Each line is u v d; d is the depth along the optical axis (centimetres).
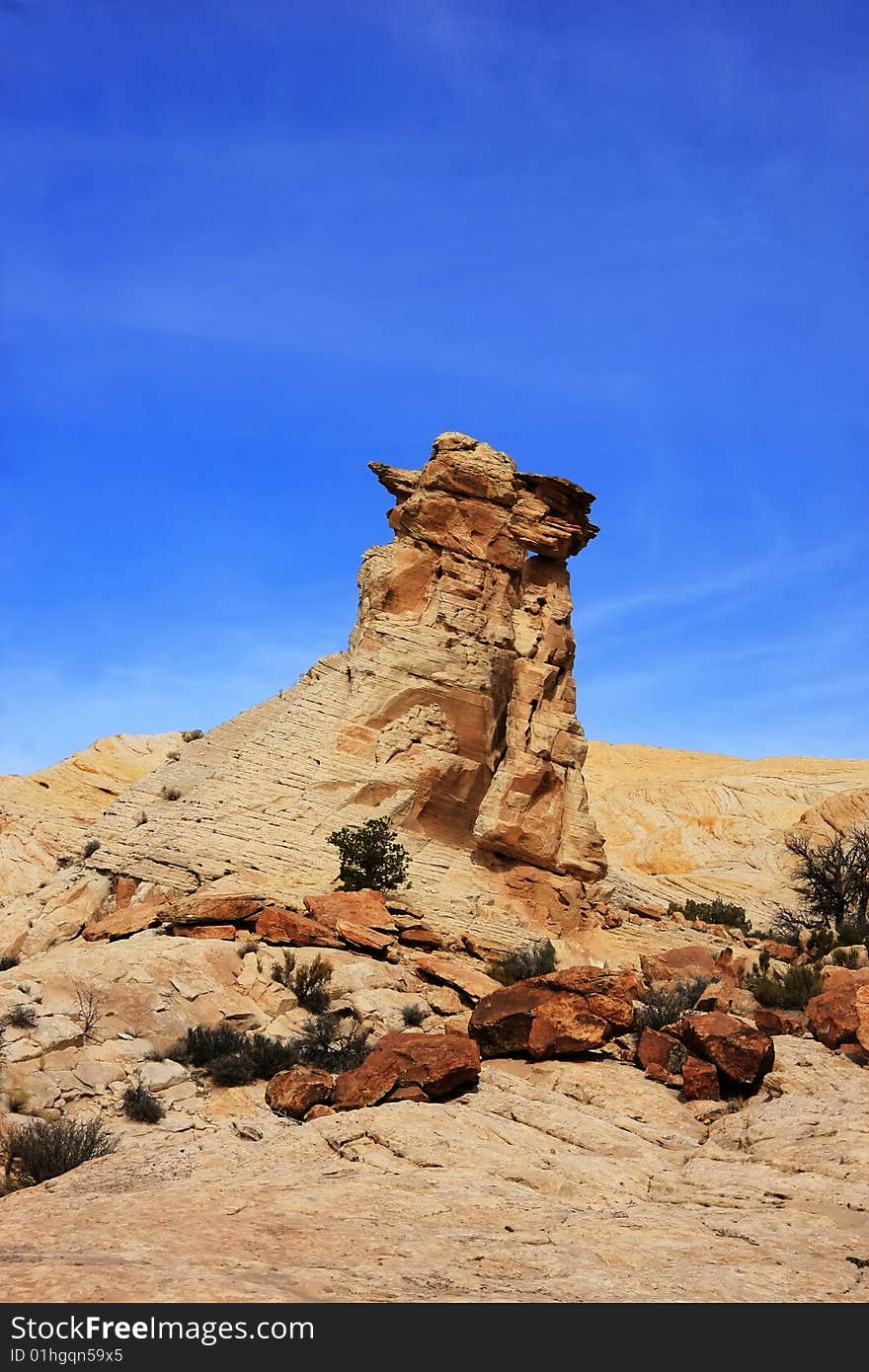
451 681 5094
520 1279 1151
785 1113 2011
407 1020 3088
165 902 4162
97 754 6009
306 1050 2728
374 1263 1175
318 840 4591
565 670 5506
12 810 5256
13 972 3017
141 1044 2745
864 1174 1656
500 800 5025
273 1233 1288
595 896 5059
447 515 5400
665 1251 1280
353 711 4981
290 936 3528
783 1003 2980
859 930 4453
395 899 4409
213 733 5228
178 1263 1117
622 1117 2062
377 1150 1728
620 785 8850
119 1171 1762
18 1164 2023
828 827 7475
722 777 8719
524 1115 1995
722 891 6456
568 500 5566
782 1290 1152
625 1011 2455
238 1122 2044
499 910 4631
